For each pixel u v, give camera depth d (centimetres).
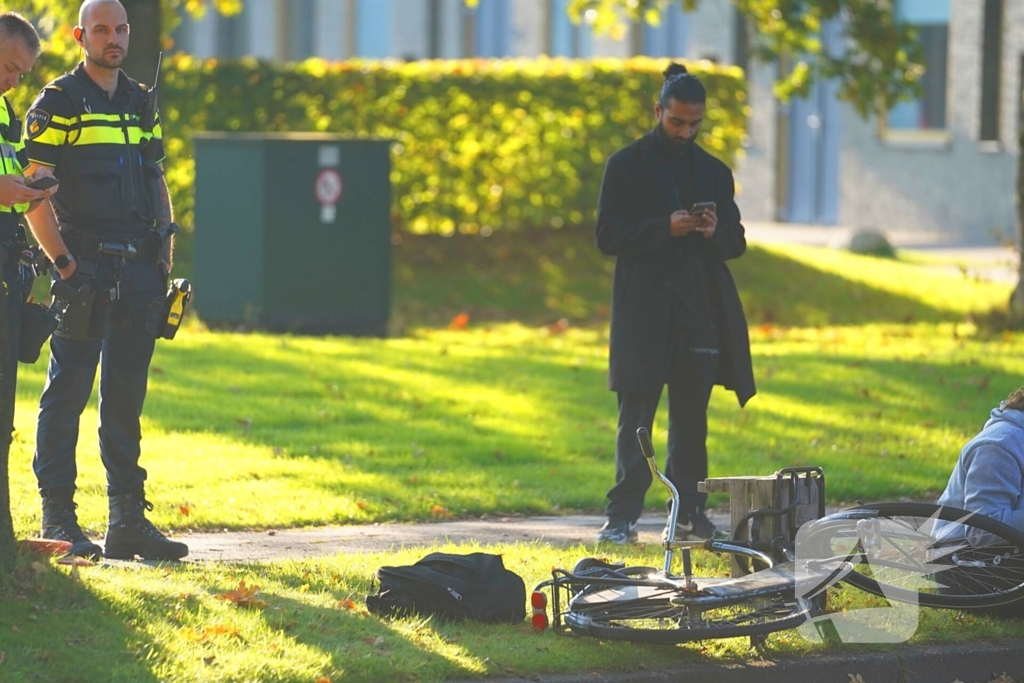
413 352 3219
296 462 2178
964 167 6309
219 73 4522
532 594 1397
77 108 1541
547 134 4538
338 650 1280
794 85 4519
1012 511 1515
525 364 3111
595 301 4325
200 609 1341
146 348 1611
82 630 1241
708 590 1338
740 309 1819
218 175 3538
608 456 2342
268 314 3509
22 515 1755
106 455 1620
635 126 4550
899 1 6475
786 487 1483
